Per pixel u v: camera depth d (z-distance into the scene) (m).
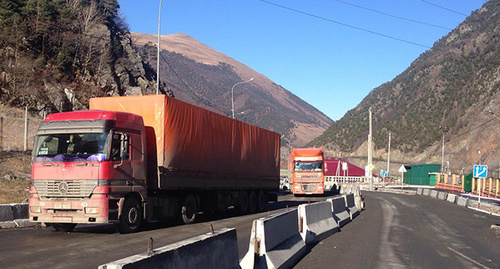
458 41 153.50
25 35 52.19
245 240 13.10
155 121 15.30
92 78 57.28
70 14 60.91
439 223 20.39
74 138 13.09
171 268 5.12
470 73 115.56
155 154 15.17
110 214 12.80
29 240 11.97
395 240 14.41
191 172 17.06
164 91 75.88
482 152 82.50
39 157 13.10
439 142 103.25
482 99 98.81
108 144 12.97
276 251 9.19
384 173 75.81
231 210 25.02
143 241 12.05
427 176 83.00
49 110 45.75
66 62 54.50
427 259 11.36
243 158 22.34
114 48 66.69
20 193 22.89
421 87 135.12
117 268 4.25
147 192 15.01
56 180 12.82
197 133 17.61
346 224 18.44
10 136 37.19
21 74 46.31
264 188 25.39
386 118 137.38
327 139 153.75
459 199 35.59
